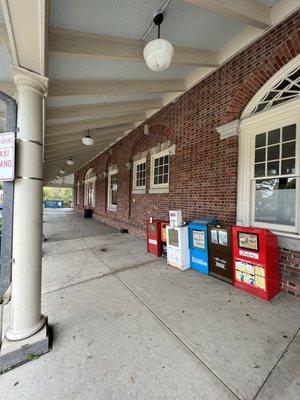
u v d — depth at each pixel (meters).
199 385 1.65
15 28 1.59
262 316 2.56
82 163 15.15
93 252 5.48
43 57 1.93
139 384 1.67
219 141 4.15
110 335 2.24
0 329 1.99
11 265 2.03
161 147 6.24
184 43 3.52
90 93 3.82
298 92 3.11
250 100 3.71
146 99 5.55
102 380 1.71
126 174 8.38
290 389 1.61
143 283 3.54
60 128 5.64
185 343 2.11
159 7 2.56
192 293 3.17
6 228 2.01
